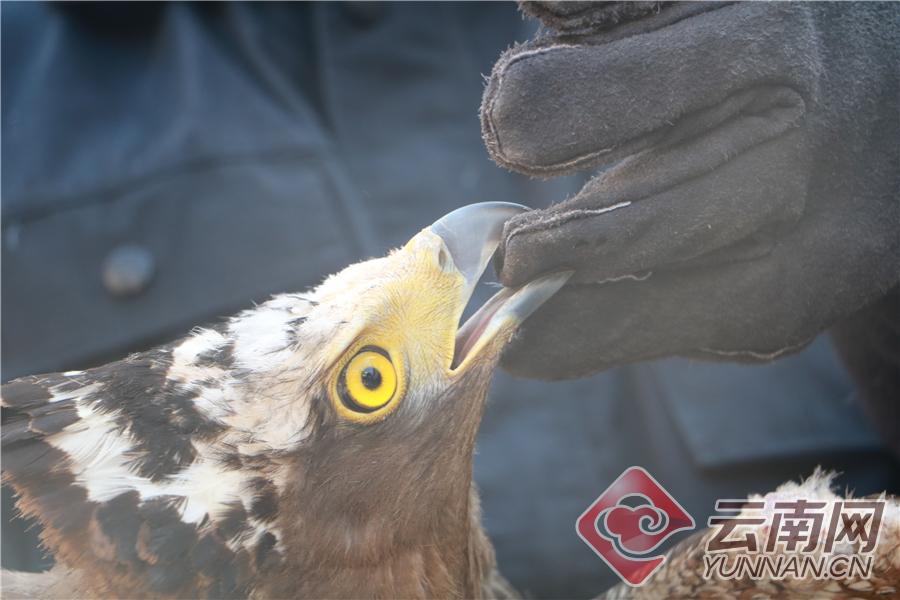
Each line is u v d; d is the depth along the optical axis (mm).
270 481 1088
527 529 1249
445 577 1120
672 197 1098
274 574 1088
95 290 1248
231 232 1248
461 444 1116
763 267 1104
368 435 1097
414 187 1285
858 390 1169
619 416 1281
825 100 1099
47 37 1328
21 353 1245
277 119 1269
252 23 1311
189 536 1080
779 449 1241
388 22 1306
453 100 1320
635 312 1112
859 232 1104
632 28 1099
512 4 1366
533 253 1104
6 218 1252
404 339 1103
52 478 1080
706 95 1094
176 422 1084
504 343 1115
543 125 1096
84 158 1265
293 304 1105
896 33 1107
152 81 1304
